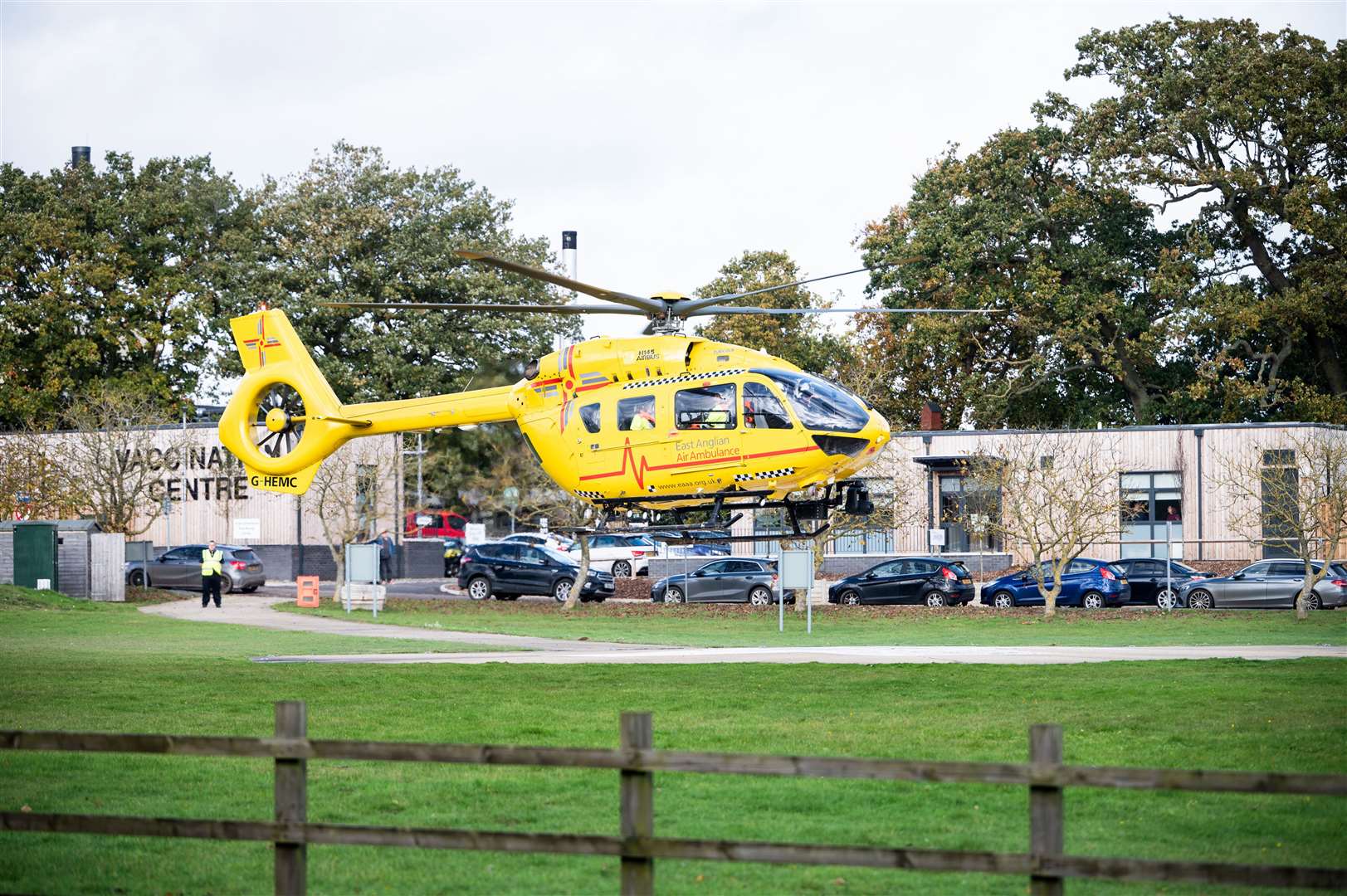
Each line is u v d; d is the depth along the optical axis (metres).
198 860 17.89
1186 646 47.53
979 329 109.62
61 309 114.38
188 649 46.91
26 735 14.38
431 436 121.88
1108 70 104.81
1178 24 102.75
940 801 20.70
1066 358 110.75
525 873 17.23
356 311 117.50
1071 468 78.69
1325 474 71.62
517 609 72.12
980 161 105.88
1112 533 84.56
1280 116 98.88
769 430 35.12
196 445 97.06
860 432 35.03
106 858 17.94
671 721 27.48
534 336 116.88
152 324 116.31
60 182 123.25
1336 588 68.06
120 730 26.25
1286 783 11.99
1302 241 104.31
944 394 115.75
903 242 110.50
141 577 85.88
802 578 57.84
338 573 77.44
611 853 13.28
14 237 117.19
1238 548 84.06
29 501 89.00
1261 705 29.00
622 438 37.03
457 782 22.17
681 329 38.88
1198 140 102.44
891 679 34.94
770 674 36.25
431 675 36.12
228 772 22.94
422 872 17.27
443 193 120.44
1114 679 34.09
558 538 100.31
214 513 98.06
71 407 105.25
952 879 16.94
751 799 20.89
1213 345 107.12
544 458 38.94
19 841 18.91
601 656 43.38
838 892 16.34
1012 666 38.03
